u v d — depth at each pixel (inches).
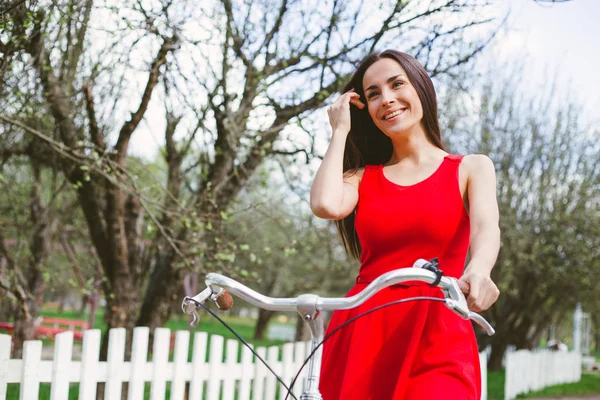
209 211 260.4
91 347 169.6
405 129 90.7
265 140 264.1
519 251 613.0
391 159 96.0
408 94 91.3
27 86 251.9
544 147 608.4
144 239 310.8
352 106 100.3
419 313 80.5
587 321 1144.2
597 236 616.7
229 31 249.4
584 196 618.8
